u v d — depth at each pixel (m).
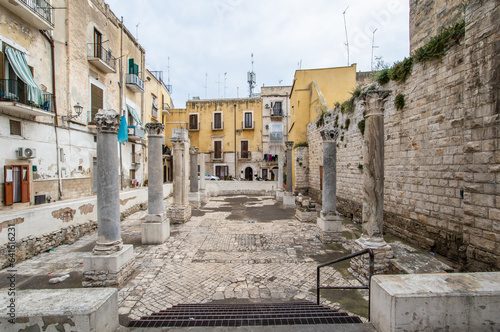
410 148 8.13
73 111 13.20
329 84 20.56
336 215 8.46
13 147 10.03
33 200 10.82
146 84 23.42
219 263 6.66
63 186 12.48
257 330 2.54
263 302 4.73
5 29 9.75
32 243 7.22
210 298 4.90
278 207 16.06
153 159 8.60
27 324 2.23
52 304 2.36
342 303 4.72
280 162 18.81
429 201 7.36
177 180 11.40
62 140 12.43
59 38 12.40
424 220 7.54
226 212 14.31
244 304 4.54
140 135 20.08
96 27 15.30
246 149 33.09
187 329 2.58
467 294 2.36
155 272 6.12
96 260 5.30
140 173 21.52
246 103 33.00
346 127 13.41
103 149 5.50
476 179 5.17
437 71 7.07
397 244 7.96
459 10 7.88
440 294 2.35
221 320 3.02
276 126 18.83
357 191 12.24
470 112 5.29
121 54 18.48
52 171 11.85
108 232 5.51
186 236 9.20
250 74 39.56
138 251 7.60
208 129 33.28
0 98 9.52
